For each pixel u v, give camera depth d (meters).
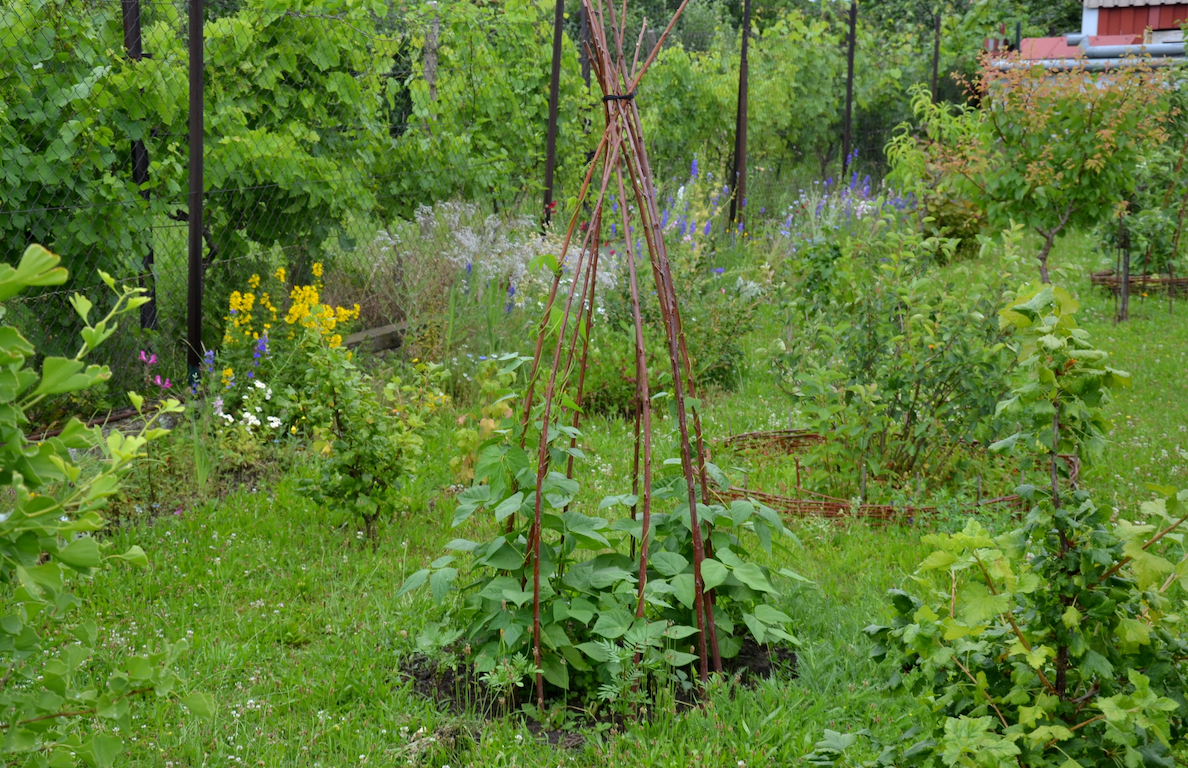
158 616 3.92
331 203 7.51
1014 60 8.28
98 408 6.05
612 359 7.29
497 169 9.52
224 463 5.73
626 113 3.58
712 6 22.50
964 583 2.28
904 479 5.48
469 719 3.24
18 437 1.75
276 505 5.23
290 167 7.14
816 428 5.52
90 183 6.12
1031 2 24.05
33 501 1.79
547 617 3.42
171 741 3.09
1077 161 7.88
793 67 16.62
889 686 2.52
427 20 8.60
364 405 4.91
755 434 6.39
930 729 2.53
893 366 5.39
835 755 2.46
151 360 6.01
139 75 6.20
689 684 3.36
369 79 7.95
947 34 22.27
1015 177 8.17
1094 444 2.19
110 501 4.80
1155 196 10.59
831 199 13.34
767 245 12.10
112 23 6.26
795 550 4.71
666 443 6.23
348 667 3.57
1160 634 2.26
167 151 6.63
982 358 5.20
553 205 9.59
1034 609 2.28
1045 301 2.19
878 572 4.44
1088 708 2.20
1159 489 2.16
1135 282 11.07
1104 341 9.12
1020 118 8.09
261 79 7.01
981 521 4.78
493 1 10.41
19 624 1.88
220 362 6.46
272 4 6.94
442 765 3.00
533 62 10.48
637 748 3.05
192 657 3.64
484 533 4.99
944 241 5.90
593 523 3.59
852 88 17.48
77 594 4.01
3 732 1.95
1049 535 2.21
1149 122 7.89
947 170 8.91
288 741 3.11
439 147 8.83
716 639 3.53
